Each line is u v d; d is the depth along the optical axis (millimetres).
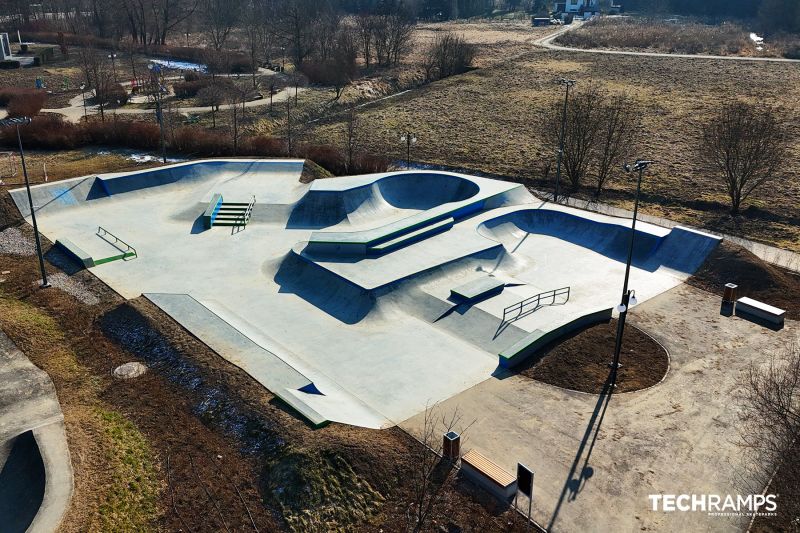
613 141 48812
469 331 27719
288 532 17391
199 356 24484
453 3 163875
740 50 105750
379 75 90938
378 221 39688
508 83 85438
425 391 23625
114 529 17125
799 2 119750
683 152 55219
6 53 87625
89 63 79750
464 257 33062
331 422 20812
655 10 162750
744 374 24609
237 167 46406
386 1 132250
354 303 29469
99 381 23844
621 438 21109
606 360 25469
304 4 126062
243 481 18891
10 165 48531
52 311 28609
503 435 21203
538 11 176875
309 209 39312
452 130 64875
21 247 35000
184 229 38000
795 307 29969
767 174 42344
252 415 21125
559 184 49312
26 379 23641
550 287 31906
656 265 34625
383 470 19219
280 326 28141
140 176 43438
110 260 33500
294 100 74438
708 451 20547
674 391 23594
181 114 65875
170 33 121438
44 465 19031
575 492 18844
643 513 18141
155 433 20891
